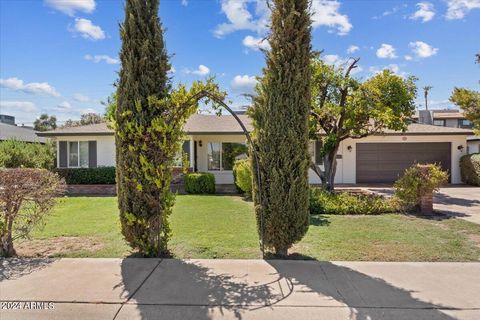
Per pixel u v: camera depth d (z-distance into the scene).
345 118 11.50
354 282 3.94
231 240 6.11
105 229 7.08
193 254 5.28
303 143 4.93
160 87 5.04
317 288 3.77
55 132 15.45
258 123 5.11
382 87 10.80
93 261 4.77
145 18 4.96
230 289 3.75
